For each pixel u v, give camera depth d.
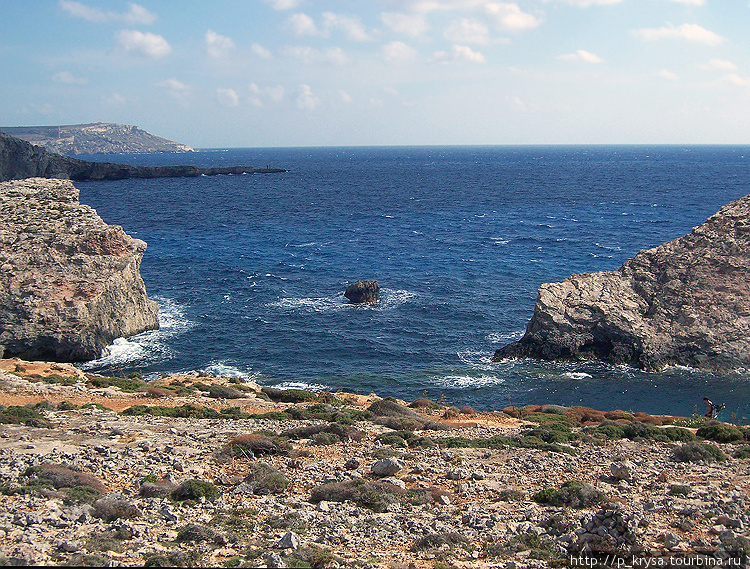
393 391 48.34
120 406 35.44
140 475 20.14
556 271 86.56
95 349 53.78
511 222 132.75
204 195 190.75
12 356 50.50
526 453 24.92
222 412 33.72
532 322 57.44
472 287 78.25
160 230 122.44
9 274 52.72
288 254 99.31
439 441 27.23
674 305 55.47
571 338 54.97
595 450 25.89
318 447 25.59
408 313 68.00
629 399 46.69
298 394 41.69
